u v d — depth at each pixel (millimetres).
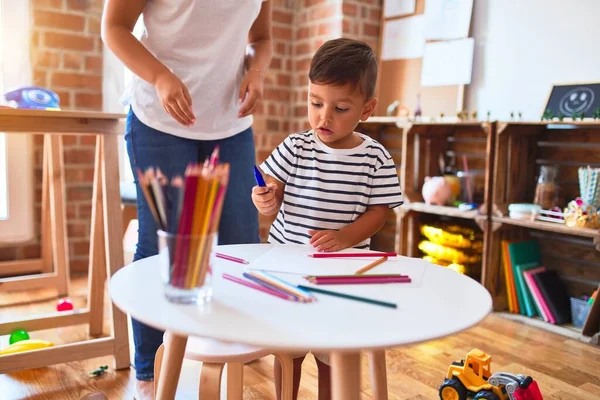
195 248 681
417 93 2672
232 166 1478
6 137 2504
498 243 2236
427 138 2541
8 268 2461
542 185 2160
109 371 1637
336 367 703
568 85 2131
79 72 2609
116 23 1255
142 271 834
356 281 810
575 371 1717
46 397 1474
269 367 1681
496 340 1947
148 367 1483
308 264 903
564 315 2115
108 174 1608
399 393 1542
